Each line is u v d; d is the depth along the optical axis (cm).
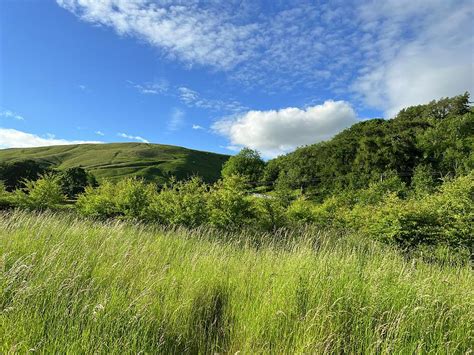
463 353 347
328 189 4103
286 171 5741
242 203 1323
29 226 691
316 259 553
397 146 4297
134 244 675
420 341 337
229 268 530
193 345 354
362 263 579
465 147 4231
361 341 346
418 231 1195
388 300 416
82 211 1510
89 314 337
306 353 320
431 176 3366
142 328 332
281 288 429
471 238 1132
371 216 1435
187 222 1273
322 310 376
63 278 406
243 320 384
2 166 4147
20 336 297
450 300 441
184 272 489
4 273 378
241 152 7481
